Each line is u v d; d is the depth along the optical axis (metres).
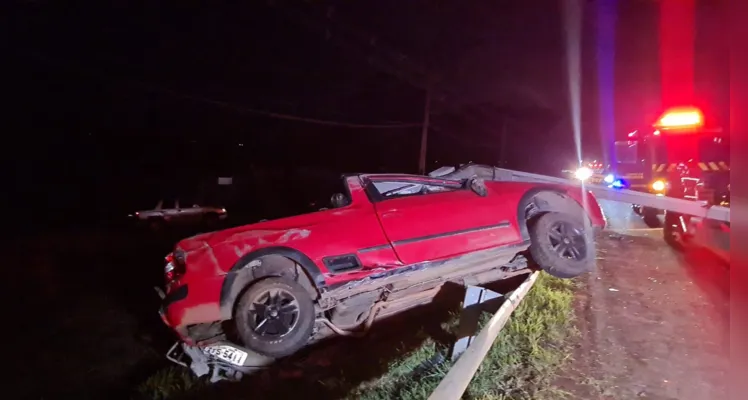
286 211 6.67
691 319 5.79
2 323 8.12
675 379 4.47
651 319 5.86
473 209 6.26
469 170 7.66
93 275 11.64
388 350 6.10
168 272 5.84
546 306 6.16
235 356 5.71
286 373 5.77
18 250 15.14
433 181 6.64
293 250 5.72
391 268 5.88
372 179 6.39
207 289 5.56
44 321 8.23
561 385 4.48
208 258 5.65
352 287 5.83
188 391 5.66
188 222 21.03
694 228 9.11
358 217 6.02
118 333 7.70
